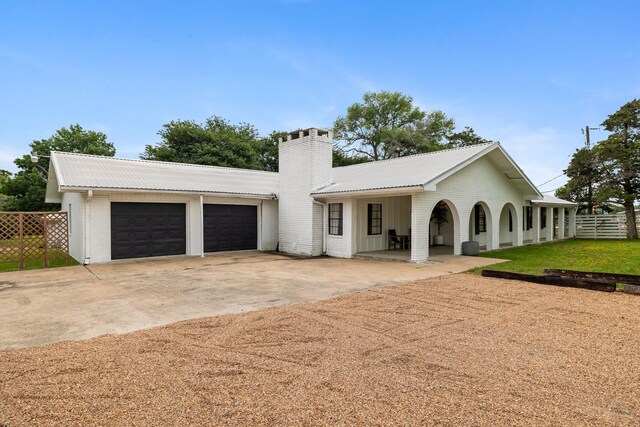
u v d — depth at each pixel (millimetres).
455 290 7426
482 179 14555
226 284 8344
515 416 2742
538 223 19000
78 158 14883
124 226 12914
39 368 3627
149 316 5680
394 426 2609
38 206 26969
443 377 3434
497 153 14289
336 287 7906
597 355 3994
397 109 38844
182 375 3471
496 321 5281
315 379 3387
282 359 3877
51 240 12531
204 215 14867
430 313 5719
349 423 2648
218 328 4969
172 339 4516
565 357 3936
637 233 22016
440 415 2756
